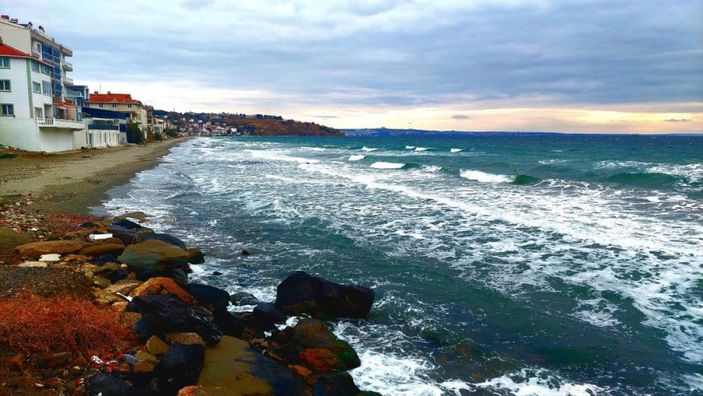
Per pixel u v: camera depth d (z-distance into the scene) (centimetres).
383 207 2120
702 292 1052
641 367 777
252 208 2120
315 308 957
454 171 3612
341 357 750
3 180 2661
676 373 759
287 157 5919
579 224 1677
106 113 7519
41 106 4759
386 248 1462
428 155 5778
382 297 1069
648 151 6203
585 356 808
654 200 2127
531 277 1186
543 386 722
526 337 884
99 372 591
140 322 704
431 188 2730
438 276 1202
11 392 527
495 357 806
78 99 7169
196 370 600
